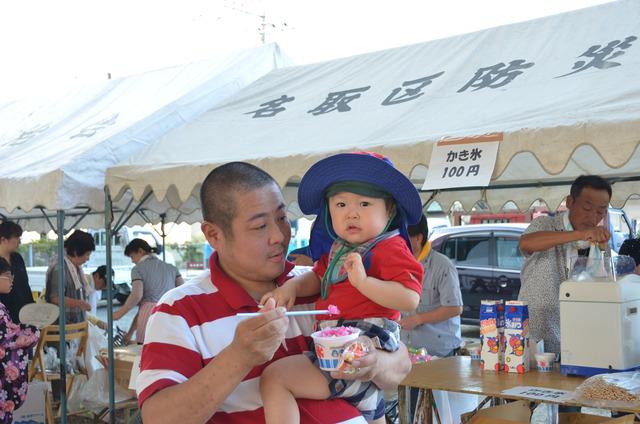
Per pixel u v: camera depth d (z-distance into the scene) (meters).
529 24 4.62
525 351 3.33
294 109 5.13
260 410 1.79
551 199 6.17
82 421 6.51
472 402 4.09
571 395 2.79
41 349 5.85
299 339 1.94
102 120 6.05
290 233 1.92
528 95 3.79
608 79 3.58
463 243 10.49
